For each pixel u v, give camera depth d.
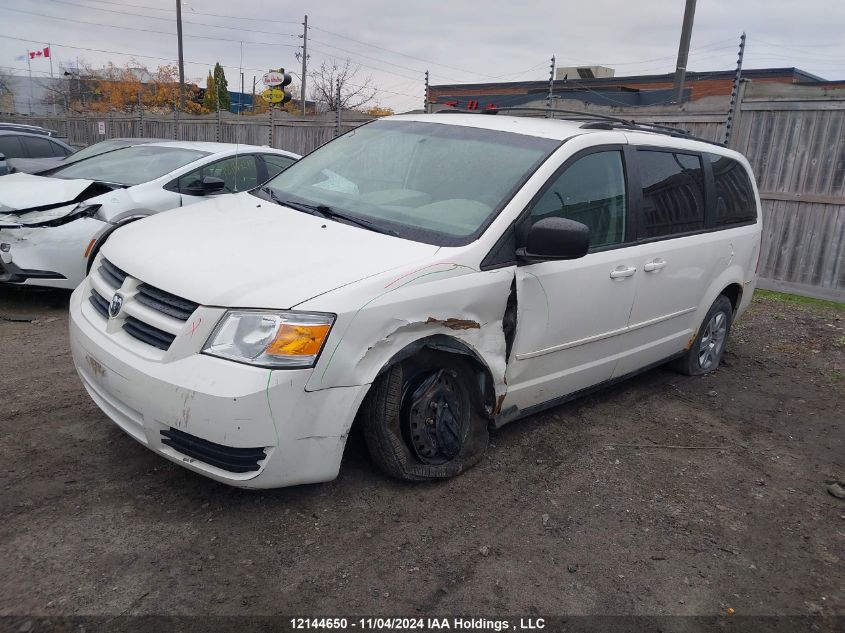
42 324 5.81
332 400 2.95
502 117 4.55
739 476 4.10
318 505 3.29
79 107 42.94
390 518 3.25
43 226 5.93
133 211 6.32
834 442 4.73
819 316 7.96
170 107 39.72
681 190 4.86
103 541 2.90
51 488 3.24
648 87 19.50
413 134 4.37
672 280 4.74
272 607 2.63
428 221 3.61
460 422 3.62
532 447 4.17
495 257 3.49
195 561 2.84
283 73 17.16
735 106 9.09
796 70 18.31
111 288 3.38
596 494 3.71
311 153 4.77
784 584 3.11
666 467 4.11
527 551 3.14
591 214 4.06
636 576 3.05
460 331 3.38
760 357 6.49
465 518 3.34
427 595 2.79
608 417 4.78
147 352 2.98
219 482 3.23
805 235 8.77
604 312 4.20
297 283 2.96
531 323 3.72
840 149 8.39
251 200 4.16
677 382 5.61
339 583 2.79
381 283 3.05
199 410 2.77
